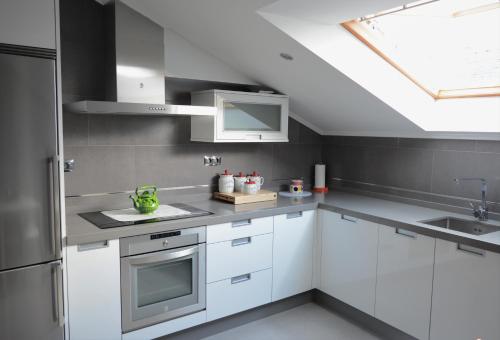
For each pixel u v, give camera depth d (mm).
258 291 3262
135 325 2666
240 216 3061
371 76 2994
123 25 2744
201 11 2754
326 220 3500
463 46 2973
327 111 3727
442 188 3334
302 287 3545
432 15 2871
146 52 2838
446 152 3291
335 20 2621
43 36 2170
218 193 3582
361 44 2893
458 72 3090
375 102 3158
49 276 2299
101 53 2967
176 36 3240
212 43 3189
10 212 2152
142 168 3252
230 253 3062
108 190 3102
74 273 2414
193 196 3535
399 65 3062
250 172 3893
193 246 2857
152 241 2674
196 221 2840
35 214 2225
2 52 2062
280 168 4105
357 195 3969
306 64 2951
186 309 2881
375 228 3068
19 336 2250
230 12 2615
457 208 3221
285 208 3332
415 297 2809
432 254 2686
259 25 2625
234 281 3127
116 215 2912
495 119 2934
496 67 2871
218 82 3562
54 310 2332
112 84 2828
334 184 4324
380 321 3137
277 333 3172
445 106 3248
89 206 3025
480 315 2441
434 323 2695
